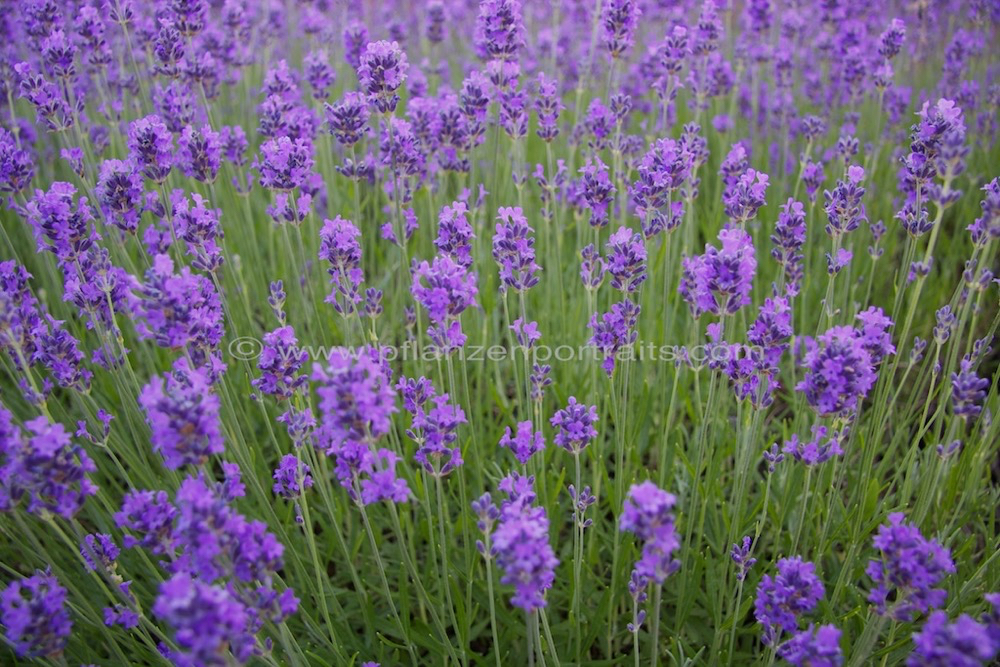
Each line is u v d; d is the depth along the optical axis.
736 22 6.39
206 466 1.90
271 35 5.16
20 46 5.08
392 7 6.62
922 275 2.56
